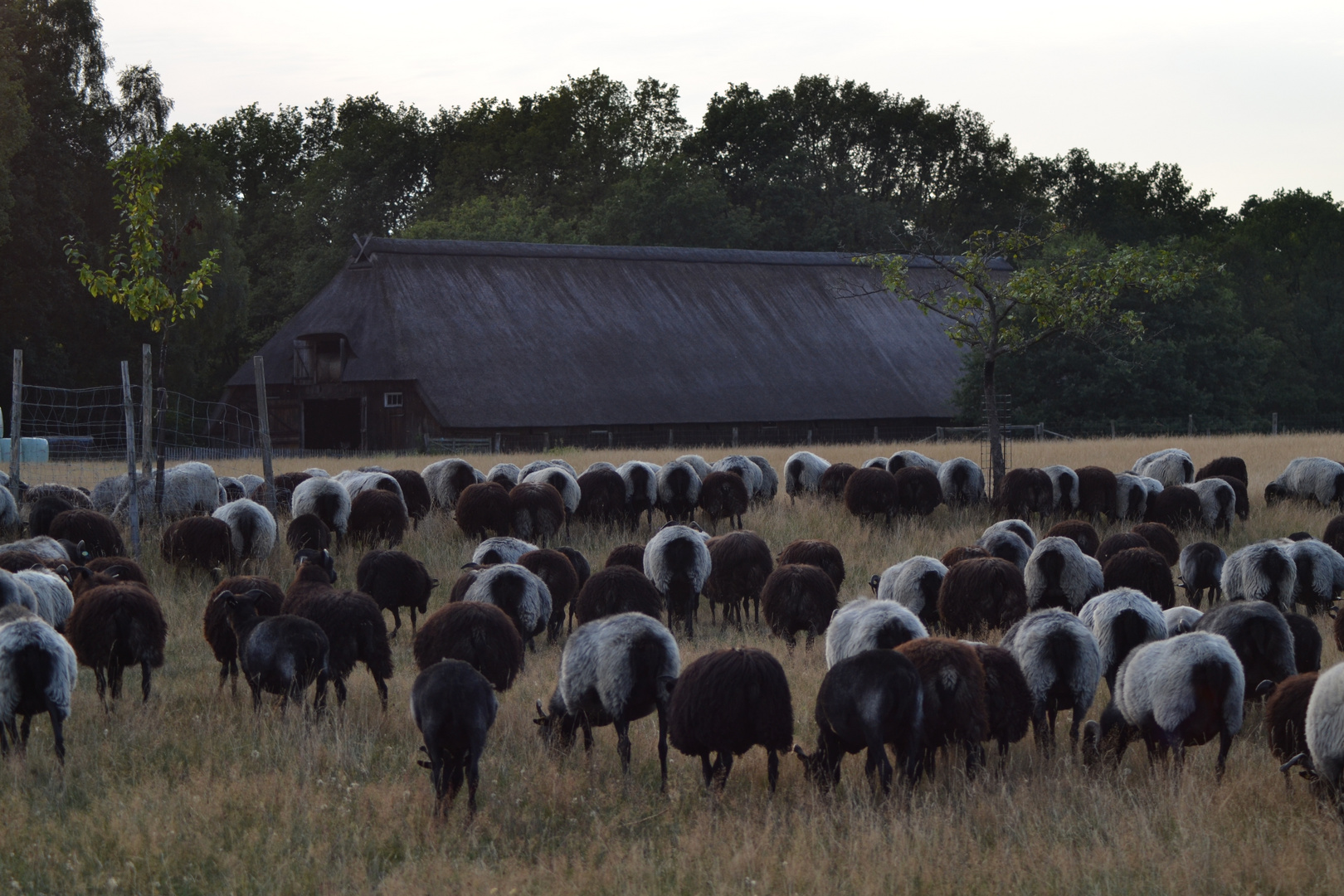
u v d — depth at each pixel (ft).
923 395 192.34
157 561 55.93
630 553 50.90
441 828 25.63
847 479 80.79
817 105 326.65
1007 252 86.28
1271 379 238.07
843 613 34.06
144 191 63.93
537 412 166.30
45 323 180.75
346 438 178.70
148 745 31.45
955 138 325.83
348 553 60.90
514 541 49.34
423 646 33.78
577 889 22.54
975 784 26.68
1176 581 56.54
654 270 205.98
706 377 182.39
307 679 32.65
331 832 25.45
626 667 28.86
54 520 53.98
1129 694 28.71
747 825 25.57
